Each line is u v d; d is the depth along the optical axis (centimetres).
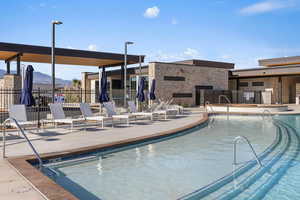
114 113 1384
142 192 491
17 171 519
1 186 440
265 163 688
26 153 696
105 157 749
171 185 529
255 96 3694
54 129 1161
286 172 612
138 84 2109
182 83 3077
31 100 1083
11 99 1970
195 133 1201
